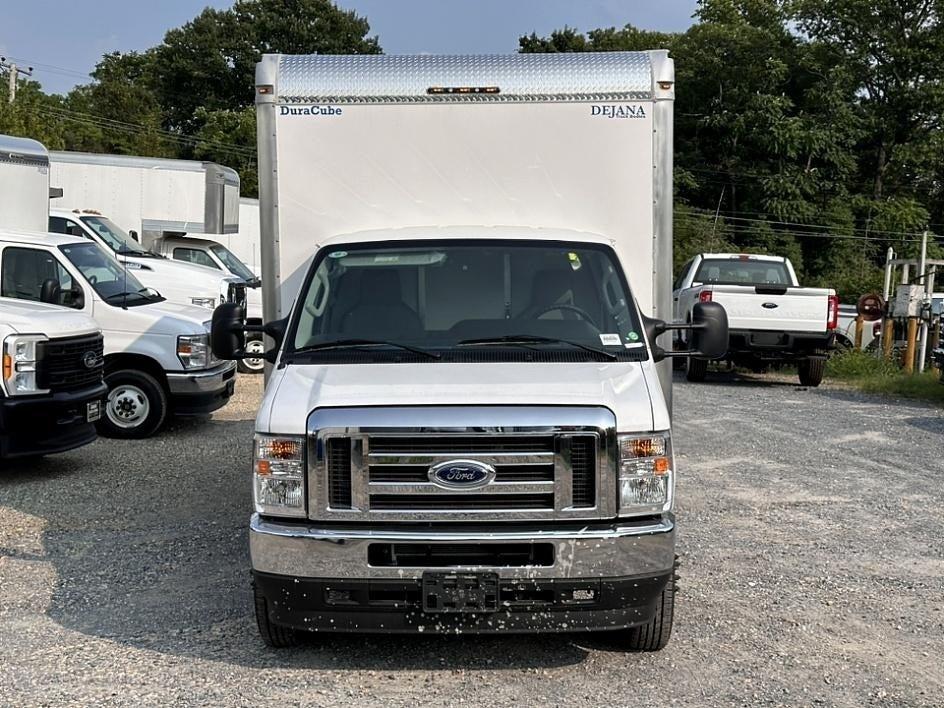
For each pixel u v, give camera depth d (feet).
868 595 19.47
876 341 68.44
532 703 14.58
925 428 39.14
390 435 14.73
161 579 20.10
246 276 61.21
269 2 228.63
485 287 18.56
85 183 59.41
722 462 31.83
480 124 20.70
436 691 14.99
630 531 14.83
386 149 20.72
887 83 182.91
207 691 14.92
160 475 29.53
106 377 35.19
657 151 20.65
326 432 14.82
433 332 17.89
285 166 20.72
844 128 175.42
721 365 63.87
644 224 20.79
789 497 27.25
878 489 28.32
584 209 20.83
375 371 16.42
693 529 23.97
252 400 45.42
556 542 14.67
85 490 27.55
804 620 18.08
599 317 18.11
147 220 60.08
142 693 14.83
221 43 224.12
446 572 14.67
